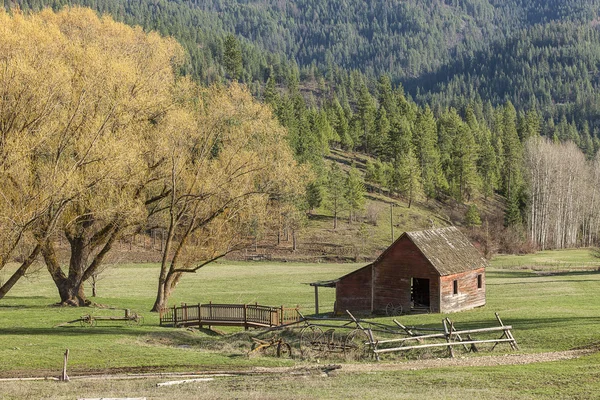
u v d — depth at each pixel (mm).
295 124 163875
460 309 56750
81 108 45625
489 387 25234
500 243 139750
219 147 57625
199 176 55750
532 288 71688
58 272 61219
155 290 81250
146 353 37688
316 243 134750
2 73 42469
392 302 57031
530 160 160500
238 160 56250
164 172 54156
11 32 47062
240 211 57719
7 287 45875
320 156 153625
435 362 32062
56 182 42844
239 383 28234
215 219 58875
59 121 44906
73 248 60812
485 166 191000
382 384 26703
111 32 55875
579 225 164375
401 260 56844
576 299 59875
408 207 165250
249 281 91812
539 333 38156
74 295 61000
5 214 42156
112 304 64688
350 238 138500
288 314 60469
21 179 43000
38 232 46594
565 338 36062
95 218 52344
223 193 55844
